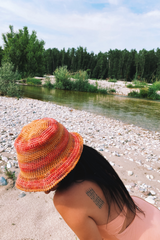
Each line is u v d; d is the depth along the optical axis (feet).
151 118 31.78
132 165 12.82
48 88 71.05
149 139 20.48
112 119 28.60
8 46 97.19
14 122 20.39
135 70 166.30
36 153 2.47
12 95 39.58
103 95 63.57
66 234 6.21
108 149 15.46
